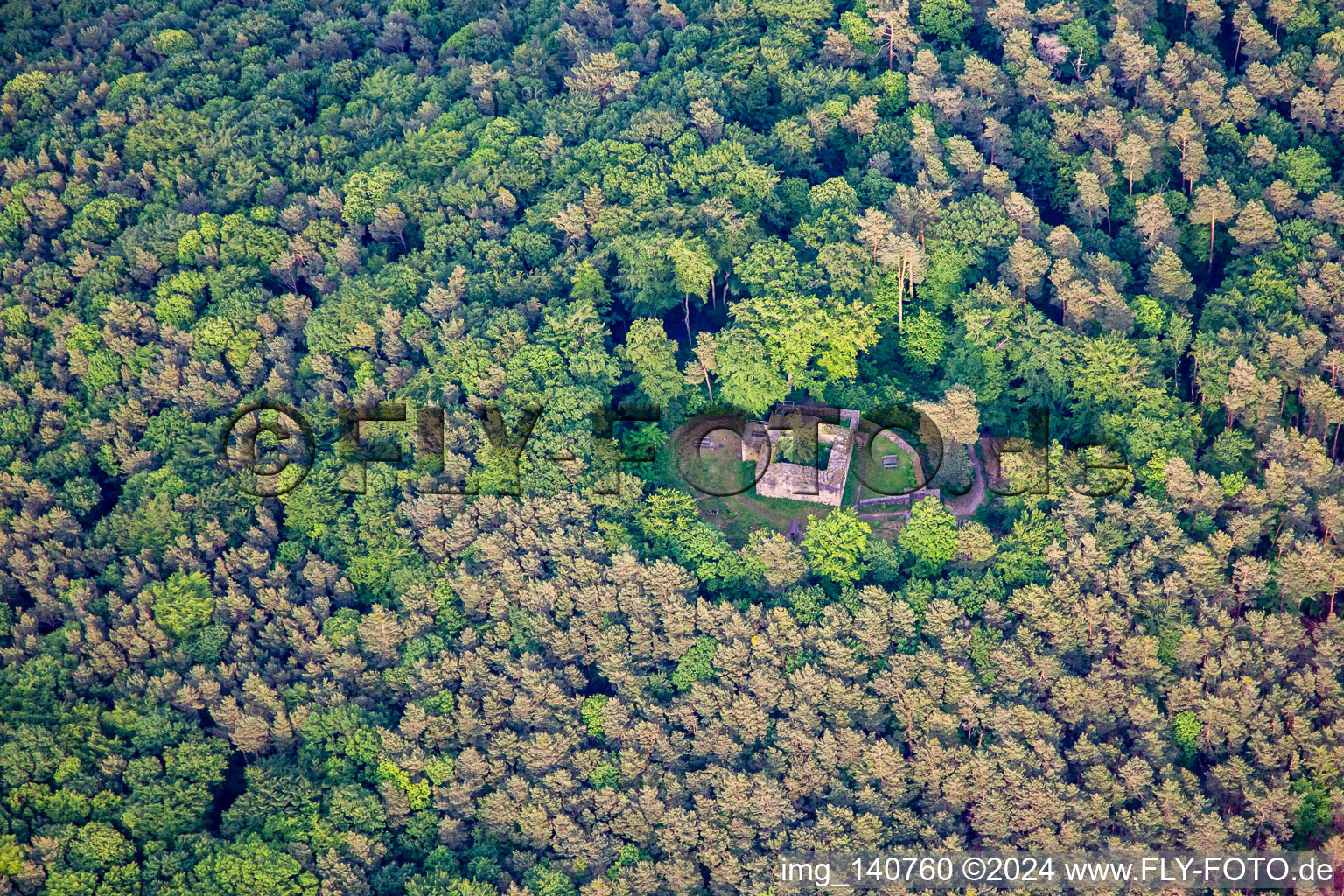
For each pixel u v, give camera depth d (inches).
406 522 7263.8
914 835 6476.4
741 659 6688.0
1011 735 6594.5
